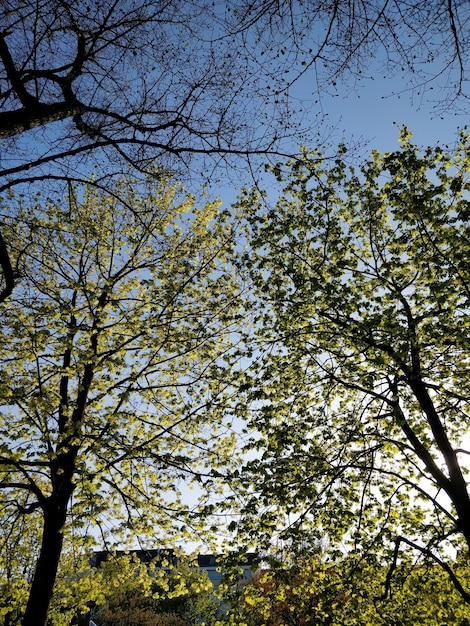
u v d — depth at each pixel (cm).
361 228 1187
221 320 1201
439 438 1022
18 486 975
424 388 1052
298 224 1145
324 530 966
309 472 989
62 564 1377
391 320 900
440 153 1050
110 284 1070
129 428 1172
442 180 1062
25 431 996
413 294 1052
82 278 1228
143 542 1078
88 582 1098
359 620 942
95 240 1170
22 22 517
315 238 1141
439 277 980
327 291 990
